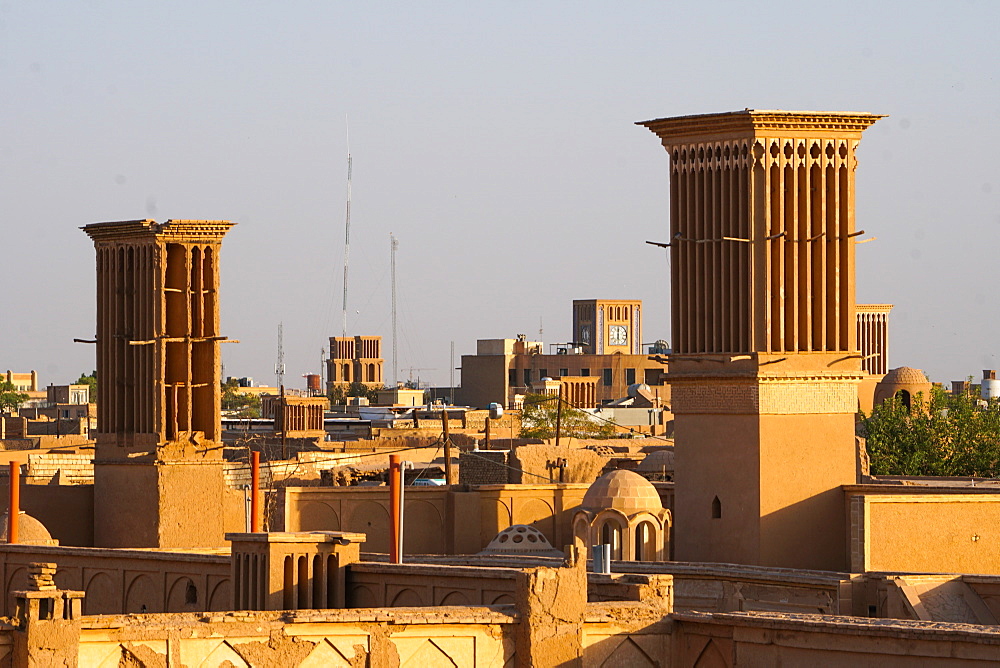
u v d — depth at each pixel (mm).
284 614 49469
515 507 103812
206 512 99625
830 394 80875
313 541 64125
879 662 48688
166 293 100000
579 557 52875
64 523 100625
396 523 76562
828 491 80688
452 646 51250
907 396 160750
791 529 79812
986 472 145000
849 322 81062
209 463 99625
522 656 51969
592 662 52844
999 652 46344
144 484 98625
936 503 76438
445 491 102438
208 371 100375
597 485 86812
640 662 53562
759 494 79250
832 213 80750
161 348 98750
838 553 80625
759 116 79250
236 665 48406
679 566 72312
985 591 66500
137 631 46938
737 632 52156
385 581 64750
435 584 63188
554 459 118375
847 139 80812
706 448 81438
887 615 66312
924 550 76188
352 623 50031
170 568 72812
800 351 80375
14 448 156375
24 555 79938
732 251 80312
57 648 45031
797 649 50594
